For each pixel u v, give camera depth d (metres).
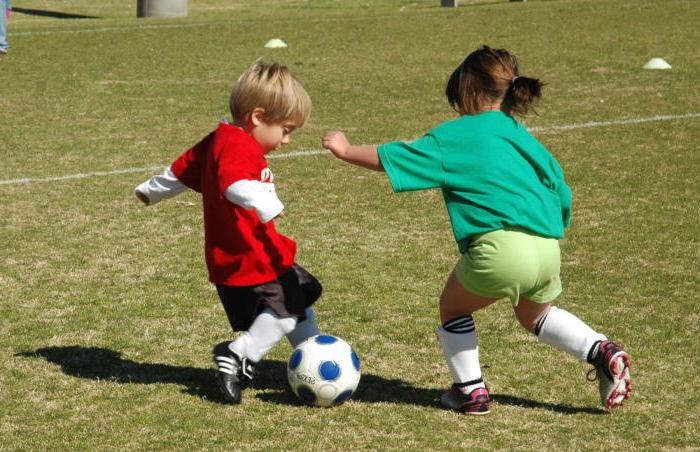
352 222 20.41
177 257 18.17
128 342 14.21
